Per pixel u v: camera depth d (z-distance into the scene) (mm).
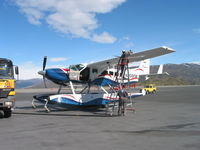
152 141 4320
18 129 5586
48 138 4609
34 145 4074
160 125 5996
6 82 7344
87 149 3799
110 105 11086
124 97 8117
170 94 22453
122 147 3910
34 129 5578
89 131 5293
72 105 9773
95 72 11070
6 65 7516
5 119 7328
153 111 9164
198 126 5816
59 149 3812
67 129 5555
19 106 11828
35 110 9945
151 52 9148
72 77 10219
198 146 3951
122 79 9773
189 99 15555
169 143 4164
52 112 9234
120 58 8898
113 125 6062
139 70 14219
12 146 4012
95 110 9961
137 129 5484
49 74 9906
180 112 8758
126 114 8359
